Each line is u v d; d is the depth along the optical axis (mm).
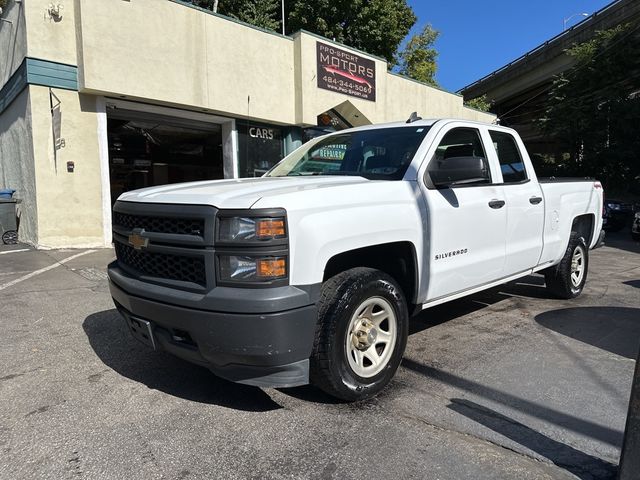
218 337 2803
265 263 2762
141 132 14383
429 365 4000
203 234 2887
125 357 4172
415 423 3045
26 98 10164
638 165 26641
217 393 3473
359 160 4273
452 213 3969
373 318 3359
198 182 3934
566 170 30250
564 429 2977
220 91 12141
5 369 3932
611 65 27375
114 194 15836
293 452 2723
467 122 4520
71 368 3939
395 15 24234
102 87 10125
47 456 2697
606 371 3869
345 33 23672
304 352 2920
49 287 6793
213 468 2578
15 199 11117
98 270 8008
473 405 3293
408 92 18062
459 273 4102
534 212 5082
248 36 12719
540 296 6375
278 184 3406
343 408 3246
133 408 3252
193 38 11508
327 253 2988
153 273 3254
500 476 2504
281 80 13680
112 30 10180
